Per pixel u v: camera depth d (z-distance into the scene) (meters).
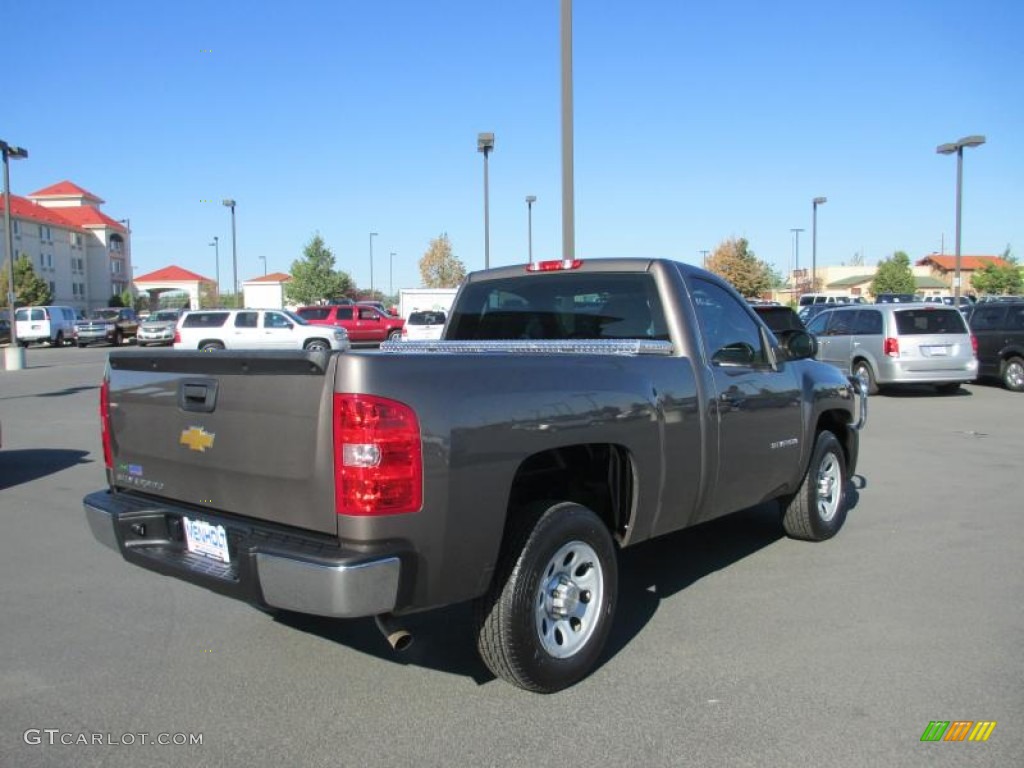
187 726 3.47
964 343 15.60
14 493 8.10
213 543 3.55
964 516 6.95
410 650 4.25
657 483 4.20
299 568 3.05
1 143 26.36
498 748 3.27
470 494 3.26
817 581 5.28
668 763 3.14
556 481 4.34
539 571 3.57
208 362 3.54
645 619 4.64
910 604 4.83
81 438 11.66
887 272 78.81
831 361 17.20
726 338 5.02
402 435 3.07
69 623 4.63
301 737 3.37
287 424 3.25
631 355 4.21
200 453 3.62
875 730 3.38
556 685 3.71
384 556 3.04
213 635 4.46
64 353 35.78
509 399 3.43
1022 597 4.95
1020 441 10.91
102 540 4.04
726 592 5.09
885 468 9.06
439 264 68.88
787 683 3.81
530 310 5.29
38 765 3.17
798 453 5.61
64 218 83.50
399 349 5.17
